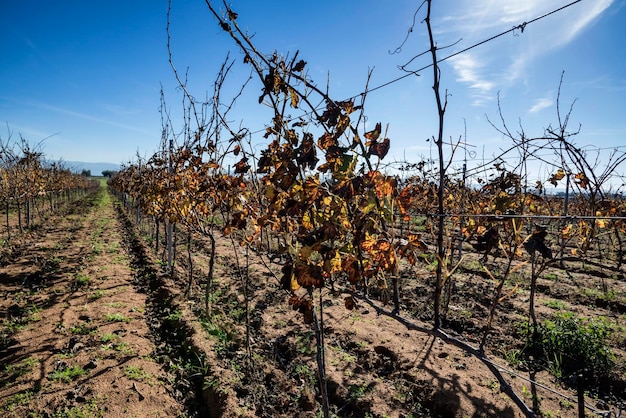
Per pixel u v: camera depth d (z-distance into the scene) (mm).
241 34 2496
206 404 4184
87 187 47750
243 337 5559
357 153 2295
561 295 7449
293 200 2432
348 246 2398
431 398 4082
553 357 4922
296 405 4086
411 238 2318
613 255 9164
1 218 18828
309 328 5758
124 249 11742
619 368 4617
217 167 5156
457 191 7078
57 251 10938
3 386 4184
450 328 6020
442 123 2277
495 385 4266
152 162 8164
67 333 5516
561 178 4910
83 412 3748
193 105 5520
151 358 5004
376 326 5859
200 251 11594
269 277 8367
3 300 6816
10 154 13062
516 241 3428
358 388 4266
